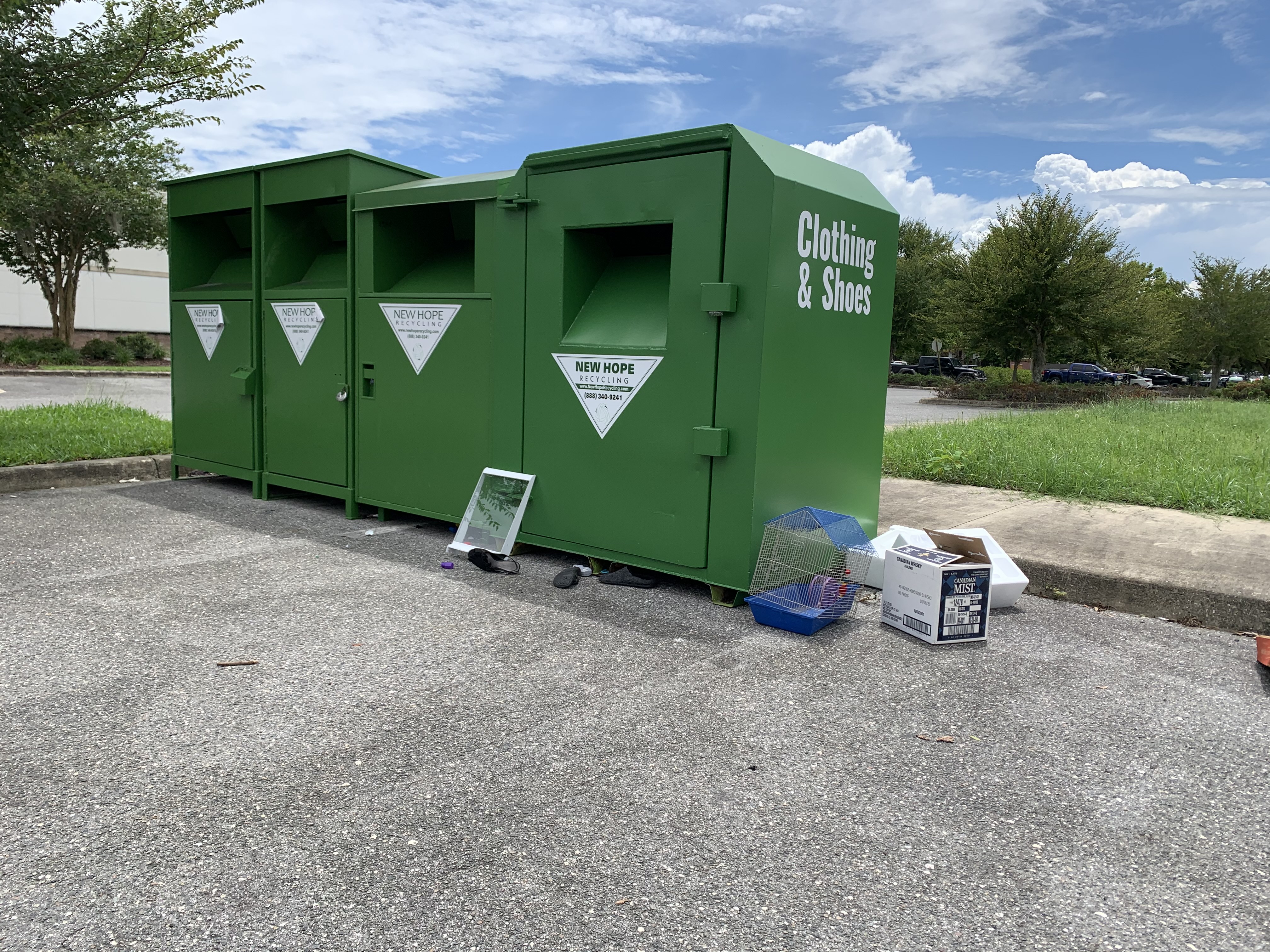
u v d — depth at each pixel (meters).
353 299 6.30
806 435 4.70
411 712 3.18
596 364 4.93
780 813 2.55
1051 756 2.96
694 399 4.56
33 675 3.41
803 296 4.52
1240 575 4.66
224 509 6.74
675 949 1.96
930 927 2.05
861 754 2.94
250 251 7.87
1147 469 8.17
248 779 2.66
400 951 1.93
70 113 8.29
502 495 5.42
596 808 2.55
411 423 6.01
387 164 6.38
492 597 4.66
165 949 1.91
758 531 4.43
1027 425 13.69
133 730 2.97
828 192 4.61
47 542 5.48
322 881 2.17
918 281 50.91
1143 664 3.86
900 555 4.26
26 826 2.38
